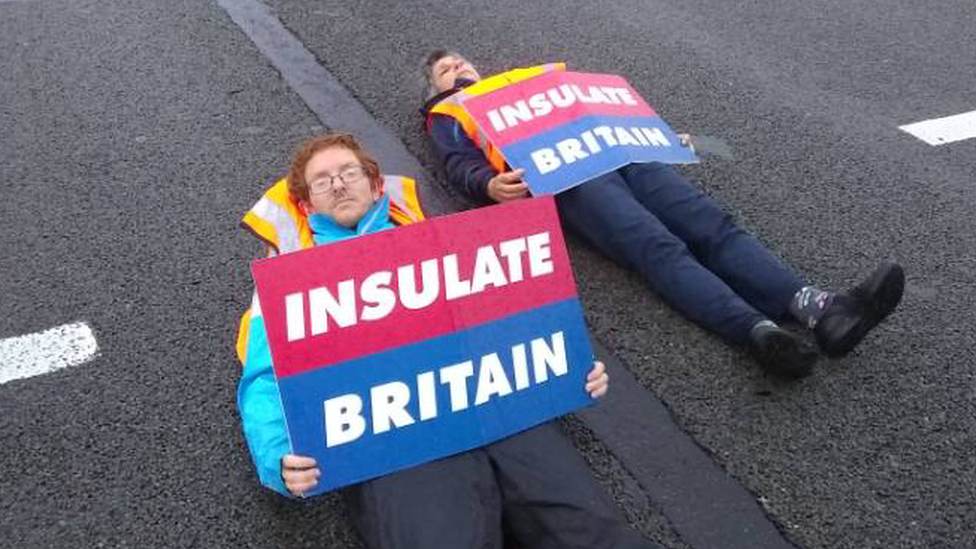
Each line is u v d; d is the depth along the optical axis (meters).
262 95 4.04
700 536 2.26
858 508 2.32
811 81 4.33
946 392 2.64
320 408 2.05
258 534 2.25
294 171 2.51
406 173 3.58
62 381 2.66
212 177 3.50
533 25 4.77
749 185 3.54
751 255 2.83
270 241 2.53
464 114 3.33
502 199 3.04
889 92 4.25
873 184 3.57
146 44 4.42
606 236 2.96
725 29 4.82
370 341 2.09
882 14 5.04
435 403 2.12
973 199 3.49
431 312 2.14
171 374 2.68
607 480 2.40
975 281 3.07
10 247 3.15
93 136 3.73
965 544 2.24
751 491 2.37
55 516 2.29
